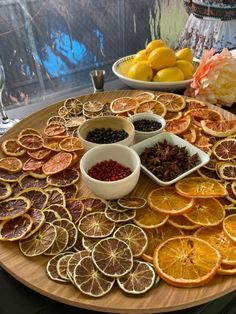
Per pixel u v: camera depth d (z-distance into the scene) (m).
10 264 0.26
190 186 0.33
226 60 0.45
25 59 0.67
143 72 0.49
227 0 0.63
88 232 0.29
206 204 0.31
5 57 0.64
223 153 0.37
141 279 0.25
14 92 0.68
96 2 0.69
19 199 0.32
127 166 0.36
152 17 0.76
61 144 0.40
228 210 0.31
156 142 0.39
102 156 0.36
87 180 0.32
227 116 0.44
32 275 0.25
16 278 0.26
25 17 0.62
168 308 0.23
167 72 0.48
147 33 0.78
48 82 0.72
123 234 0.29
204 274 0.25
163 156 0.36
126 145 0.37
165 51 0.48
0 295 0.26
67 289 0.24
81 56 0.74
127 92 0.50
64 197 0.33
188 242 0.27
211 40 0.69
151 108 0.45
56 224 0.30
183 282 0.24
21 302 0.26
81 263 0.26
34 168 0.37
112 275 0.25
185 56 0.52
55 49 0.69
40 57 0.68
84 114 0.46
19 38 0.64
